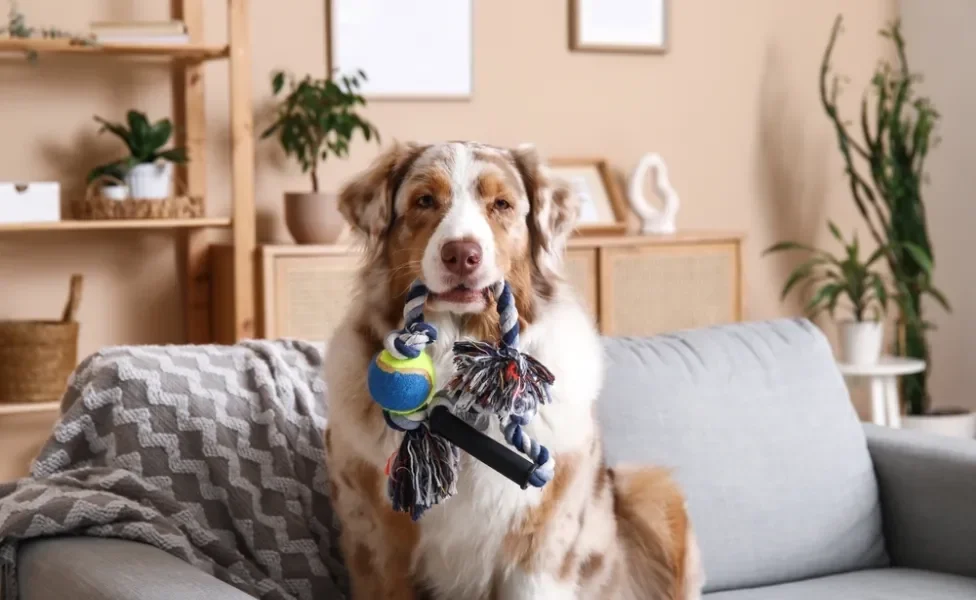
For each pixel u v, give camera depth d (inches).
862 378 178.2
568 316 71.5
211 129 156.9
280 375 84.0
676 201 175.9
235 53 142.2
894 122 185.0
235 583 73.2
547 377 62.4
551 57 180.1
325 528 80.4
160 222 139.8
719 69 193.8
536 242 70.7
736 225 196.9
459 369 61.0
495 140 176.7
